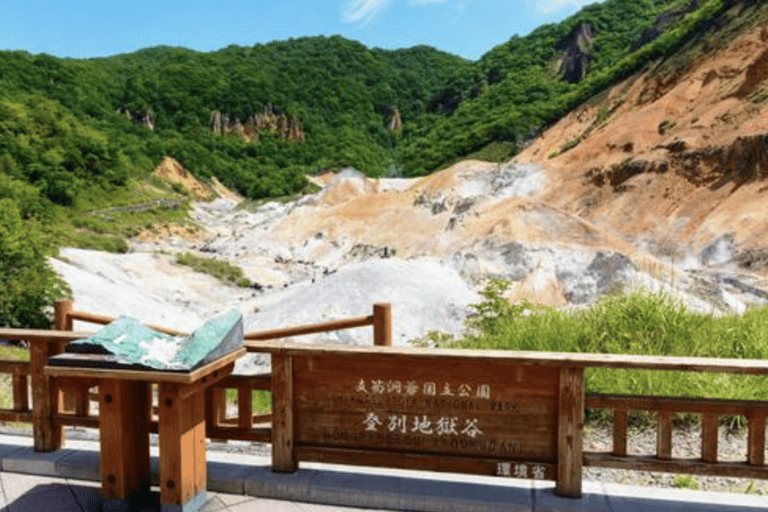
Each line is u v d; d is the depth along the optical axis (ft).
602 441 20.31
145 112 471.21
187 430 14.14
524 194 173.17
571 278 80.53
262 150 491.72
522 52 495.41
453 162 383.04
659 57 270.87
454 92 537.24
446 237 128.36
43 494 15.48
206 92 523.70
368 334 48.75
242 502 15.06
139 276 103.91
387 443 15.03
